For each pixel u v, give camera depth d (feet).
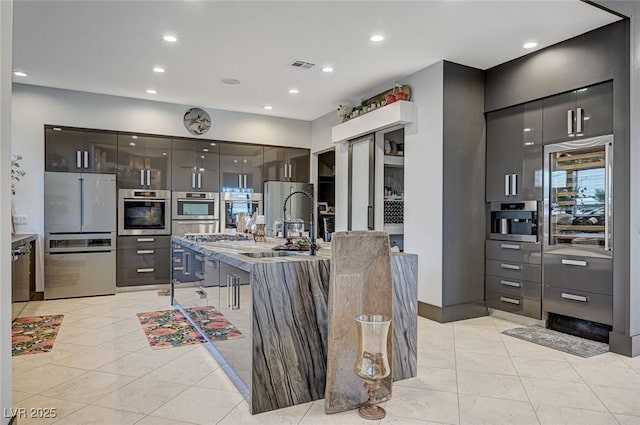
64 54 13.28
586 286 11.47
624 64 10.52
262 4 9.98
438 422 7.02
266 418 7.12
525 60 13.23
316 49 12.78
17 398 7.84
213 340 10.28
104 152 18.01
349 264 7.52
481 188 14.56
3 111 5.63
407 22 10.93
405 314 8.84
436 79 13.89
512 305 13.70
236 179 20.92
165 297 17.22
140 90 17.28
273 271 7.48
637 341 10.36
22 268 14.65
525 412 7.38
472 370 9.33
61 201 16.76
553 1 9.72
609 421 7.08
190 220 19.74
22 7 10.14
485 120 14.69
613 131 10.78
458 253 13.96
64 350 10.58
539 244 12.82
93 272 17.38
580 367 9.53
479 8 10.13
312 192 22.54
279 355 7.50
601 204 11.16
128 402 7.70
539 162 12.91
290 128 22.34
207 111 20.18
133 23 11.04
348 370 7.56
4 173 5.67
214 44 12.42
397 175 18.43
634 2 10.53
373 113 16.05
